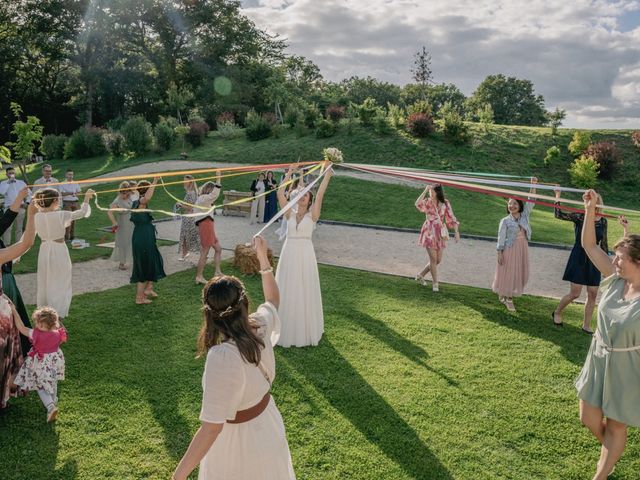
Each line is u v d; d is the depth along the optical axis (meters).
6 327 4.26
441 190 8.18
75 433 4.06
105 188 22.52
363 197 19.06
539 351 5.94
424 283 8.82
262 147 29.45
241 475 2.40
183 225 10.16
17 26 46.88
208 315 2.36
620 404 3.32
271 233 14.08
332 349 5.86
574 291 6.62
